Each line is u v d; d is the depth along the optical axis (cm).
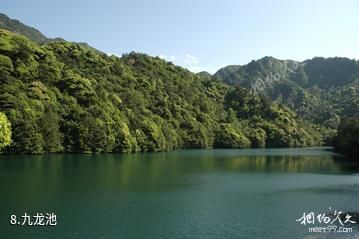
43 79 14488
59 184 6288
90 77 17212
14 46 14925
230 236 3869
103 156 11975
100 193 5703
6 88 11794
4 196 5281
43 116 11762
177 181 7138
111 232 3912
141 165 9650
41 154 11481
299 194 6012
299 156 14450
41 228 3959
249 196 5816
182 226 4166
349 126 15100
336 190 6400
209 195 5828
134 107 17412
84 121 12781
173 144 17775
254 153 16325
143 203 5169
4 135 9706
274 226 4209
